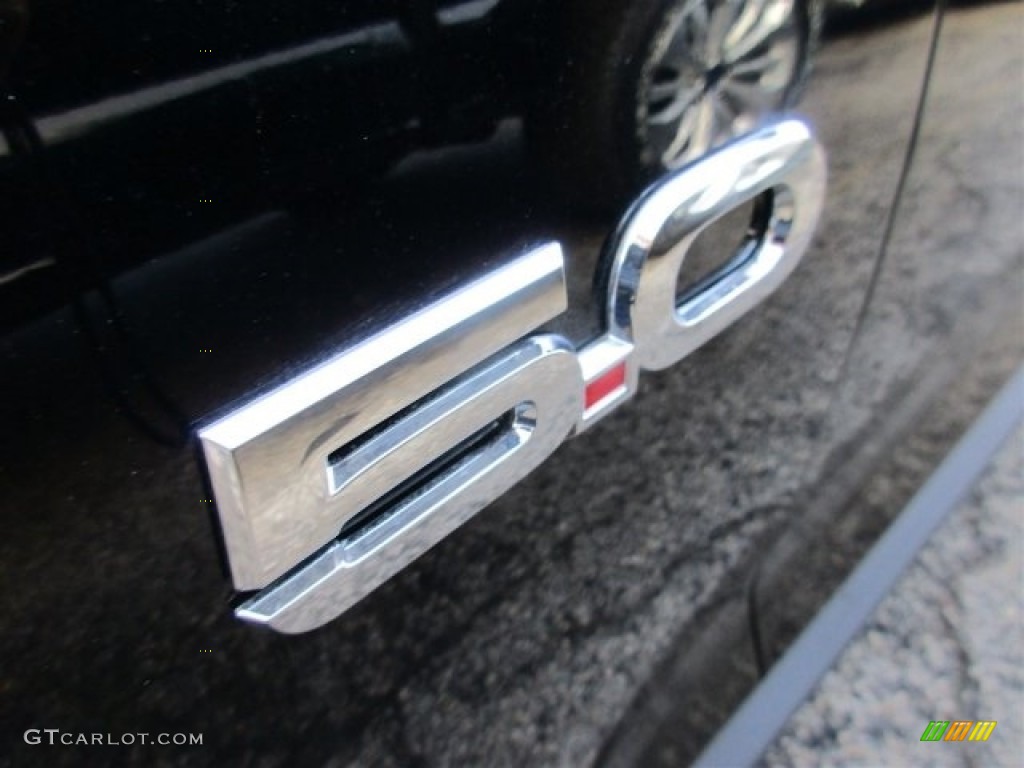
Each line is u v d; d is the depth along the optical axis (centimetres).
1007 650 184
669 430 93
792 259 98
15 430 50
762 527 116
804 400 115
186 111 50
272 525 59
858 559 154
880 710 176
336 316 60
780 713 136
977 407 180
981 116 122
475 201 64
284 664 66
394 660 73
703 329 88
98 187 49
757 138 85
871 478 147
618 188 74
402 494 69
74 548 54
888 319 127
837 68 92
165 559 57
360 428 62
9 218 47
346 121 56
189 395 55
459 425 68
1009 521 204
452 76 60
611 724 99
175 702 61
